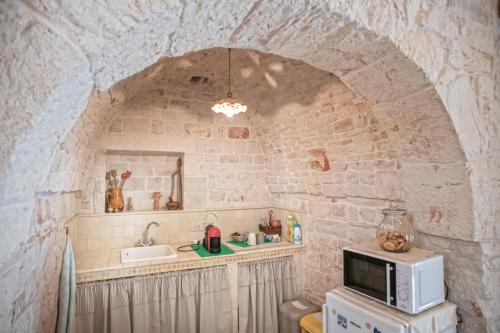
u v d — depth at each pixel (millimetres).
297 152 3051
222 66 2596
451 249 1604
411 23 1260
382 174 2133
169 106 3143
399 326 1325
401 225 1670
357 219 2430
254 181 3625
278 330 2910
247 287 2787
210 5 838
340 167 2541
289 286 3025
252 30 1091
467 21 1491
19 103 618
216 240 2754
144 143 3002
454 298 1592
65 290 1534
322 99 2451
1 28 570
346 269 1783
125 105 2764
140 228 2975
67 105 754
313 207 2982
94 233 2785
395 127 1703
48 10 607
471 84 1508
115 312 2266
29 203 849
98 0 661
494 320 1488
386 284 1518
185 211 3184
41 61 622
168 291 2459
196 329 2582
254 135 3637
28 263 976
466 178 1470
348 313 1596
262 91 2879
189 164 3238
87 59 712
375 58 1330
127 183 3188
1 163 620
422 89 1392
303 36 1159
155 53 958
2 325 732
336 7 995
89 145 2115
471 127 1487
